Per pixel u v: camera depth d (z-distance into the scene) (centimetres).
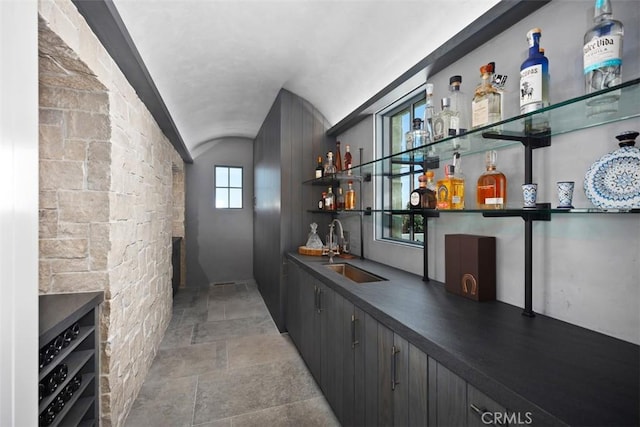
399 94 216
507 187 137
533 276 125
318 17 189
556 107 88
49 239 158
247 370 247
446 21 156
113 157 170
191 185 541
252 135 537
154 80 222
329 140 342
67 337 140
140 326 222
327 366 199
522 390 73
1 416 53
